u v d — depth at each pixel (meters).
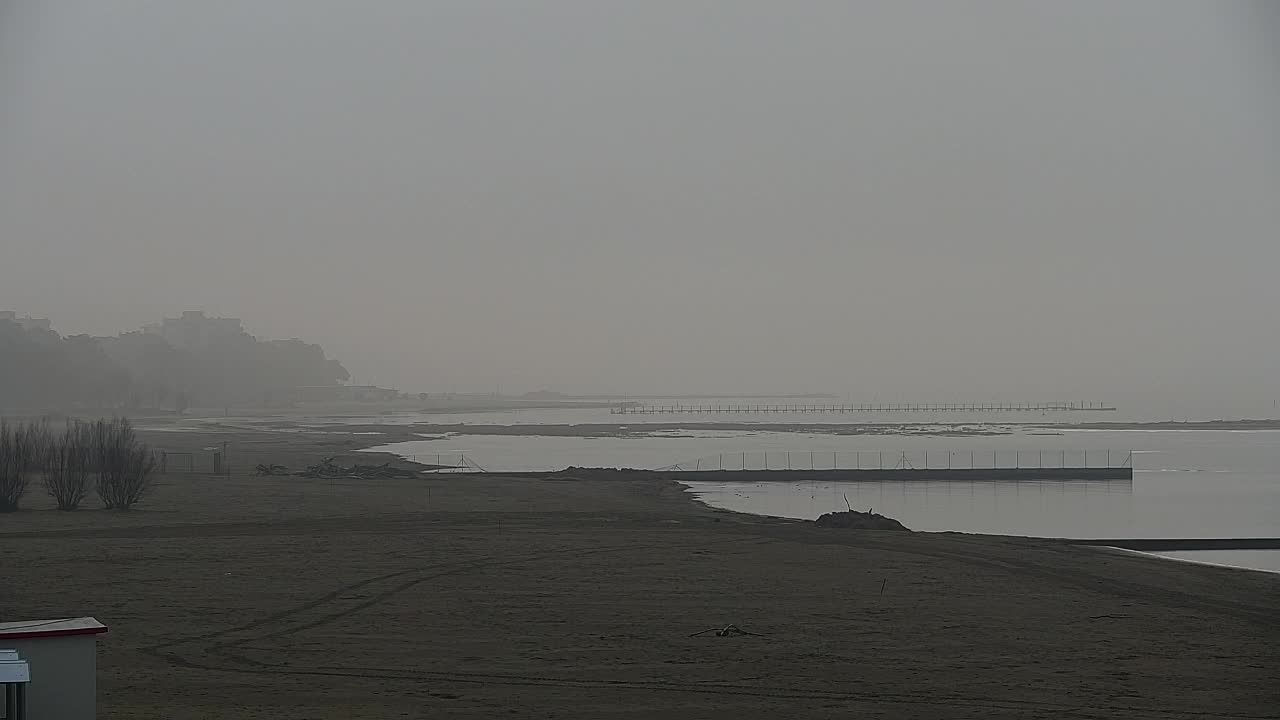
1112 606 40.56
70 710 19.59
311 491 83.56
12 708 18.78
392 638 34.81
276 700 26.97
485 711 26.17
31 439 95.88
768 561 50.41
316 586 43.75
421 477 103.81
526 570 47.59
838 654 32.75
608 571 47.41
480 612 38.84
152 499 76.31
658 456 159.62
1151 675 30.55
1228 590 44.38
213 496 78.81
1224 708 27.20
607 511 72.31
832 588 43.69
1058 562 51.22
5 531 59.47
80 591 42.56
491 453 166.00
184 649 33.22
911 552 53.84
